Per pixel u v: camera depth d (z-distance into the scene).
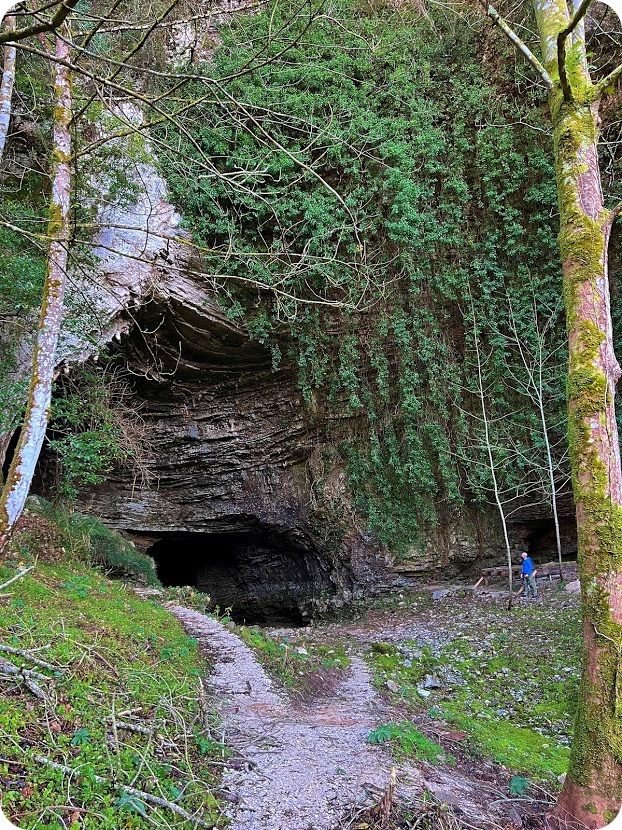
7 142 8.96
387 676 8.45
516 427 14.62
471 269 14.38
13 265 7.21
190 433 16.95
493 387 14.52
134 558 12.59
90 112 8.35
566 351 13.84
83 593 6.95
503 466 14.35
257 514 17.19
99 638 5.19
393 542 15.50
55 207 5.02
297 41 4.40
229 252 5.21
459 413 14.87
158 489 17.44
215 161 12.38
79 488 16.12
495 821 3.84
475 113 13.98
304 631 13.03
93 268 8.91
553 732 7.04
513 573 14.54
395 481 15.38
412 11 14.38
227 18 11.71
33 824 2.81
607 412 3.74
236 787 3.71
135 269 11.91
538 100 13.66
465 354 14.73
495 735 6.44
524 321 14.15
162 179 12.53
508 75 13.76
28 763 3.15
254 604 19.70
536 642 9.85
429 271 14.43
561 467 14.32
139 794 3.20
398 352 14.95
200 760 3.93
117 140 9.49
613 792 3.43
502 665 9.17
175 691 4.72
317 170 13.83
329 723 5.27
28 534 9.08
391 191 13.84
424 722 6.27
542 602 12.02
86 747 3.41
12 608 5.15
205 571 20.58
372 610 14.95
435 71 14.29
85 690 4.04
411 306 14.58
